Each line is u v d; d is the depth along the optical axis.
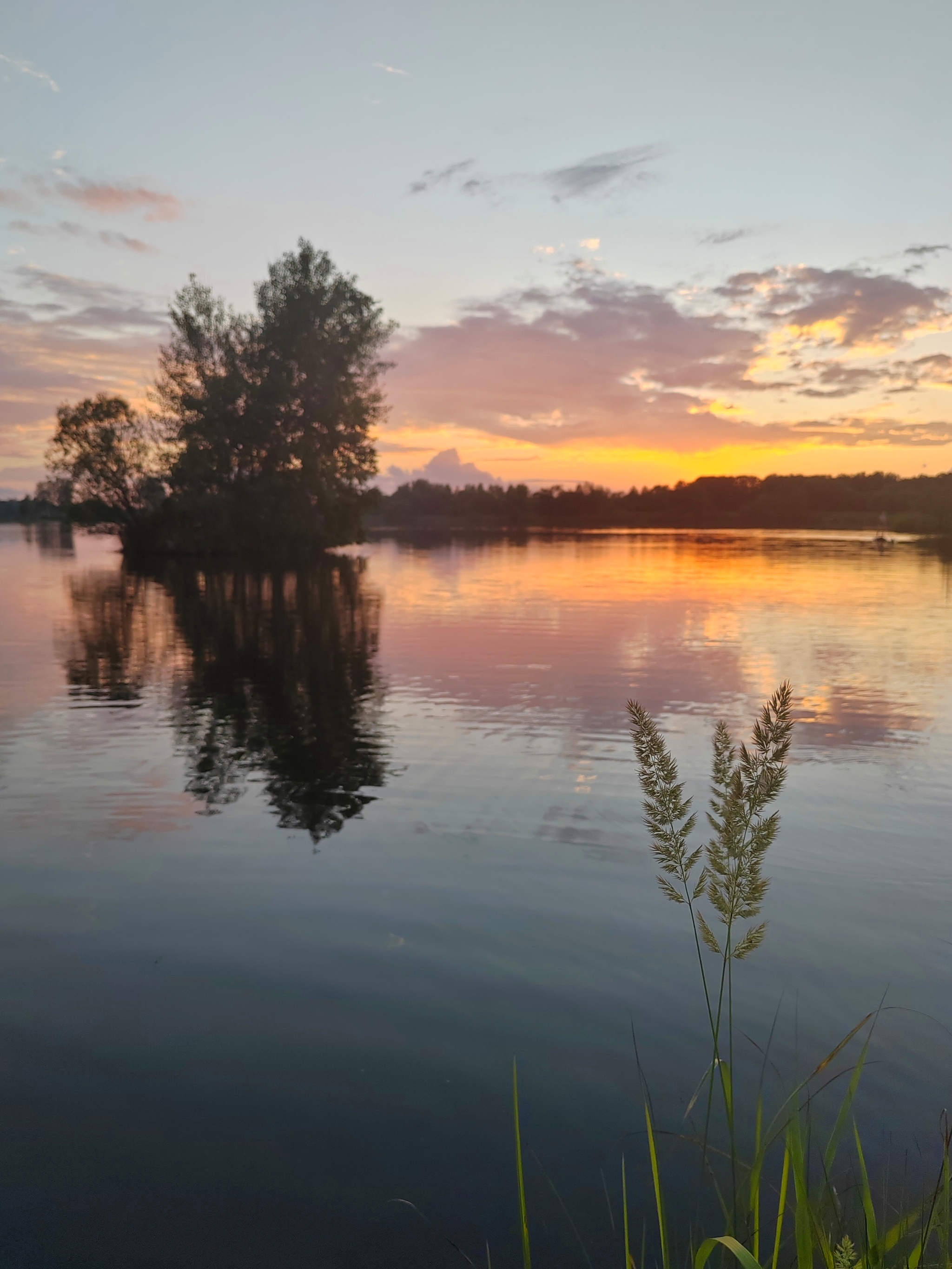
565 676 13.49
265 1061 3.72
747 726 10.09
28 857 6.28
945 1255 1.99
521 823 6.98
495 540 78.62
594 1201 2.84
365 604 25.02
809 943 4.79
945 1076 3.47
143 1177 3.04
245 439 51.88
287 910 5.34
